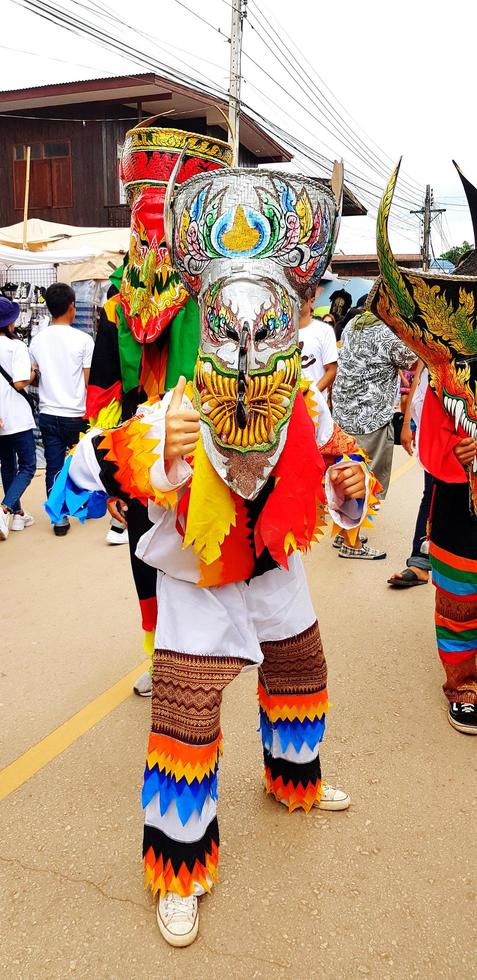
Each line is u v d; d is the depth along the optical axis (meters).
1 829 2.60
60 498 2.11
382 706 3.43
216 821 2.26
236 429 1.88
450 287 2.70
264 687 2.52
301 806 2.63
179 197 1.95
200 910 2.22
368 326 5.46
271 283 1.89
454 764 2.98
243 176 1.89
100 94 17.95
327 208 1.95
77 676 3.74
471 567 3.03
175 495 1.94
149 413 2.00
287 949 2.09
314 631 2.41
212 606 2.10
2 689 3.62
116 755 3.04
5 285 10.08
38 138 19.19
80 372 6.46
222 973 2.02
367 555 5.64
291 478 2.00
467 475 2.96
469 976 2.01
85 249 10.19
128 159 2.74
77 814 2.68
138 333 2.71
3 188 19.69
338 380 5.61
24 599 4.81
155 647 2.15
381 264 2.70
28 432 6.38
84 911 2.24
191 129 19.91
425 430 3.11
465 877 2.37
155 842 2.16
